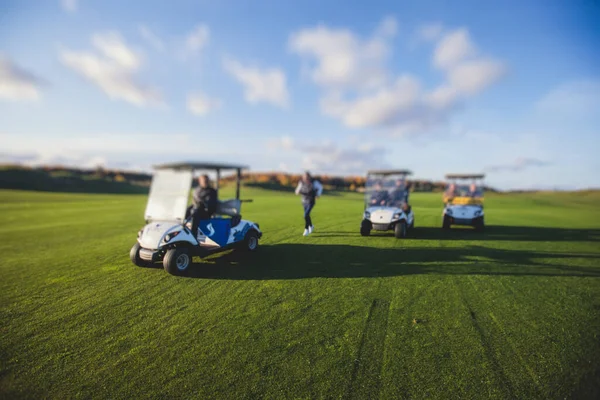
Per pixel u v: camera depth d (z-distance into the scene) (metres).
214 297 4.60
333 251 7.29
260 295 4.67
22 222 12.39
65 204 20.75
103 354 3.18
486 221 13.91
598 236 9.92
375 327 3.74
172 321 3.87
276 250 7.35
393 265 6.24
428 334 3.60
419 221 12.98
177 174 6.00
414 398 2.60
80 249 7.63
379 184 9.89
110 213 15.49
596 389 2.73
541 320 3.99
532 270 6.07
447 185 11.67
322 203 22.02
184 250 5.54
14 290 4.89
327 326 3.76
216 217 6.71
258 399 2.56
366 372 2.91
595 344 3.44
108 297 4.61
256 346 3.32
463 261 6.61
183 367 2.97
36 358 3.11
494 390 2.70
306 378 2.82
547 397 2.63
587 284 5.34
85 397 2.58
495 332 3.67
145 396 2.59
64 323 3.82
